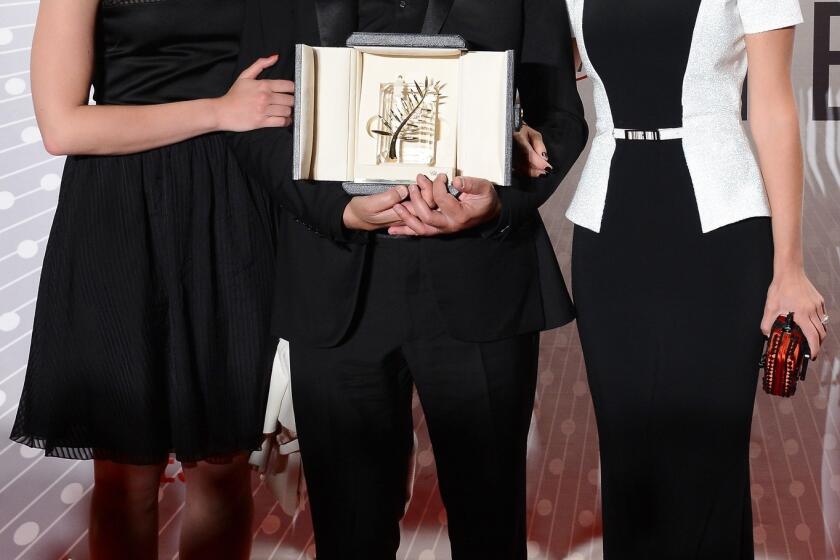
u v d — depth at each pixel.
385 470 1.75
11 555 2.51
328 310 1.67
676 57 1.69
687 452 1.76
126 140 1.71
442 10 1.63
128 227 1.77
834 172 6.12
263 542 2.60
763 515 2.79
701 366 1.73
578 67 1.95
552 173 1.68
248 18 1.77
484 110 1.57
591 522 2.75
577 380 3.96
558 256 5.07
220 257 1.83
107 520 1.92
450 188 1.55
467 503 1.75
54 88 1.68
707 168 1.69
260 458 2.05
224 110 1.70
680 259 1.71
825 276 4.76
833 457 3.19
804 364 1.66
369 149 1.59
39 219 3.40
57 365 1.80
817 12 6.13
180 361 1.81
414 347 1.68
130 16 1.74
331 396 1.71
